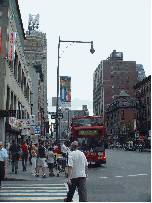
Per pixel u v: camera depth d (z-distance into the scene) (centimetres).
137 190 1020
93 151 2098
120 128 9756
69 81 2423
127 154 4247
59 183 1207
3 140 1928
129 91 12962
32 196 943
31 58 12131
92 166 2169
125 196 910
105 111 12756
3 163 987
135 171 1691
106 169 1889
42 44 12319
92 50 2267
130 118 9794
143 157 3247
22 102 3253
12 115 1911
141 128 7262
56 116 2627
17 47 2705
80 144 2120
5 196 942
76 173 679
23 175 1474
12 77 2405
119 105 9938
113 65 13088
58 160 1730
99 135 2133
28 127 2553
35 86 6619
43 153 1426
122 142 9300
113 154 4356
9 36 2064
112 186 1128
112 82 12975
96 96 15025
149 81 6800
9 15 2145
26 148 1752
